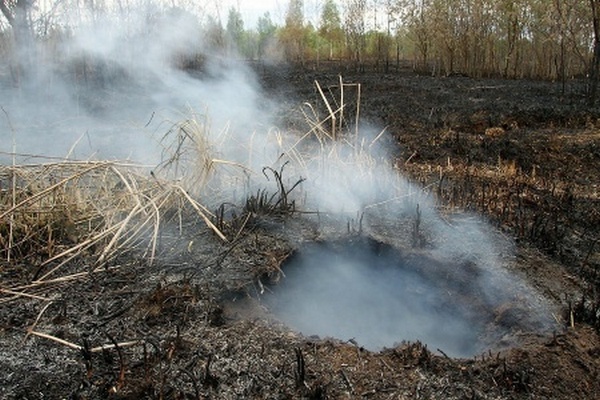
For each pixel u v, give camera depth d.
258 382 2.32
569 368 2.50
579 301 3.06
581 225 4.14
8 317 2.71
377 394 2.29
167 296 2.86
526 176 5.24
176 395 2.22
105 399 2.19
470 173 5.24
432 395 2.30
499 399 2.29
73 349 2.49
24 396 2.21
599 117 7.60
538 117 7.70
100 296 2.90
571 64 12.89
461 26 13.70
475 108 8.44
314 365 2.43
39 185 3.86
